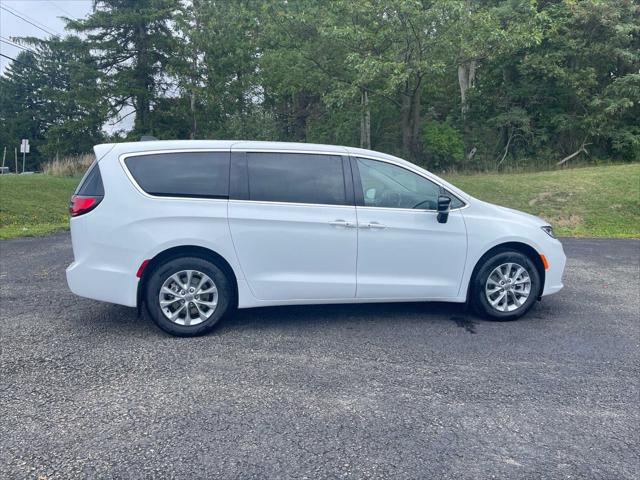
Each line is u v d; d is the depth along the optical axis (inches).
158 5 1229.1
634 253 418.6
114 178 200.4
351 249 212.7
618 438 135.3
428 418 143.1
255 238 205.2
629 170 769.6
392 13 726.5
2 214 557.0
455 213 222.8
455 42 756.6
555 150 979.9
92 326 215.3
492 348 195.8
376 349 193.0
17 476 116.0
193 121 1151.0
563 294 279.7
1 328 211.8
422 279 220.4
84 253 200.1
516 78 989.8
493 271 225.9
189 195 203.0
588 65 943.7
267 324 220.2
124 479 115.5
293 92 971.9
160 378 165.9
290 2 865.5
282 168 211.8
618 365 181.8
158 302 200.5
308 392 157.2
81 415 142.5
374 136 1050.1
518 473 119.5
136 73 1236.5
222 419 140.9
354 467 120.6
